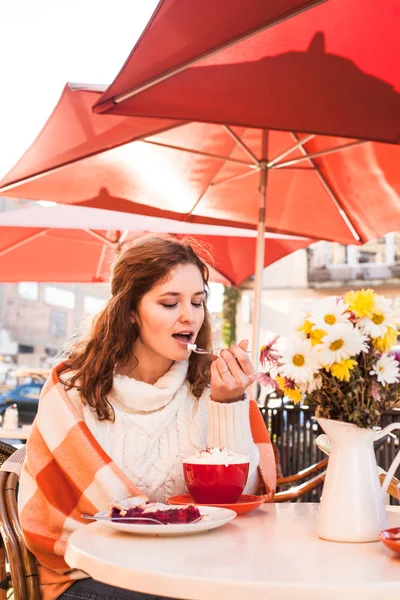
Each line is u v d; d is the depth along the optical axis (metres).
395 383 1.30
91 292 28.02
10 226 5.76
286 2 2.14
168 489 1.78
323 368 1.28
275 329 19.47
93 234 6.54
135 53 2.22
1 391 14.09
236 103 2.56
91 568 1.11
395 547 1.10
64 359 1.93
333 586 0.94
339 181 4.58
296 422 3.31
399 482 1.88
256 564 1.08
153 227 5.72
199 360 1.93
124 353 1.85
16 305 25.23
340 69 2.53
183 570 1.03
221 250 6.62
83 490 1.62
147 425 1.78
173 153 4.36
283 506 1.66
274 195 4.90
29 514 1.64
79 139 3.27
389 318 1.29
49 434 1.70
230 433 1.68
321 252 19.52
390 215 4.74
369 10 2.31
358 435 1.28
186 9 2.11
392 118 2.73
